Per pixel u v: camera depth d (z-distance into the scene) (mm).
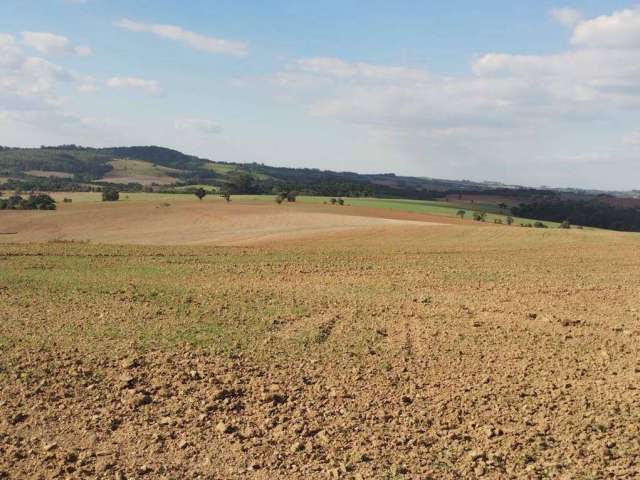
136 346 14203
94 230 66000
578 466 8977
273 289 23234
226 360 13523
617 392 12258
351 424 10289
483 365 13914
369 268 30844
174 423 10125
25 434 9539
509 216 100188
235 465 8797
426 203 118812
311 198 122125
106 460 8812
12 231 65875
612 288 25672
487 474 8680
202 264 30828
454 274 29141
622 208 120250
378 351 14836
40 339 14469
